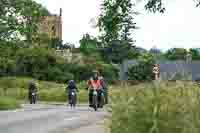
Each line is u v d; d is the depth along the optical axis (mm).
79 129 24609
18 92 89625
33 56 115438
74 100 54875
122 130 13391
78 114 37062
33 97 72250
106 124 13938
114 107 13734
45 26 148875
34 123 29234
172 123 12891
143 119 13133
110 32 30797
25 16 82625
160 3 30672
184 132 12844
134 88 13867
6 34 81938
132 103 13469
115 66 119500
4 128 26375
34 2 83312
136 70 84812
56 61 118938
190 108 12992
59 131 24750
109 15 30531
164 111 12977
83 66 120625
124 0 30375
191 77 14336
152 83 13797
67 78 116938
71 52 134625
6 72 111250
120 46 118875
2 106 49406
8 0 80500
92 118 32500
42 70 116812
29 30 83062
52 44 154500
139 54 113562
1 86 102250
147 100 13289
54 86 102875
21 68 115062
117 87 14203
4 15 81188
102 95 43625
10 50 83938
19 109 47000
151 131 12867
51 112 39781
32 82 73375
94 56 125312
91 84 43688
